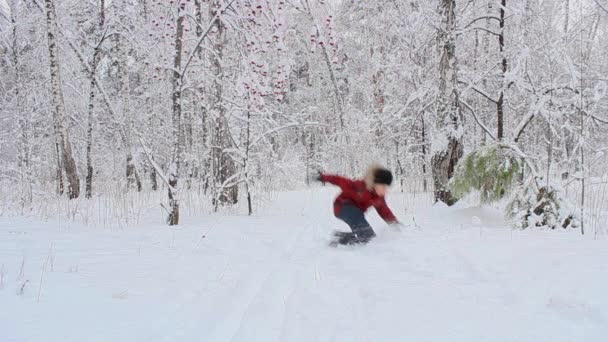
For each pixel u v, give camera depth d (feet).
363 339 7.98
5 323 8.46
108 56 56.54
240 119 33.86
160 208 33.32
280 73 24.06
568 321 8.45
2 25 45.70
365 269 13.35
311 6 33.22
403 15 42.16
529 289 10.25
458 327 8.36
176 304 10.16
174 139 24.35
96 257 14.92
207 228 22.30
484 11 37.09
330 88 79.56
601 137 34.68
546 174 21.91
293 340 8.10
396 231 19.34
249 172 32.45
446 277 12.02
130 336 8.16
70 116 51.96
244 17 23.52
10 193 35.58
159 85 52.95
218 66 31.83
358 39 67.41
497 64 34.73
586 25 34.14
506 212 21.76
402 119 43.91
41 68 47.14
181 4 23.41
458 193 24.75
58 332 8.16
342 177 18.22
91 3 43.32
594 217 20.40
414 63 42.86
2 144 52.06
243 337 8.32
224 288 11.53
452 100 28.96
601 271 10.84
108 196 31.32
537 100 28.71
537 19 33.47
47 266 13.24
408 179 45.47
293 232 21.68
